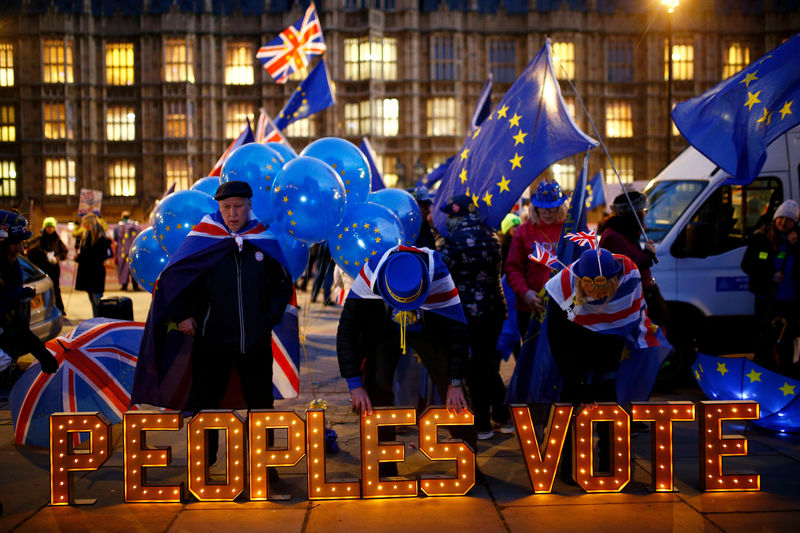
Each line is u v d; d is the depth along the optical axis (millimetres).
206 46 40406
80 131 40344
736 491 4418
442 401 4535
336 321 13422
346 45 40531
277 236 4930
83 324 6188
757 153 5852
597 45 41656
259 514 4121
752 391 5973
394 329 4402
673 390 7613
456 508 4195
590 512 4117
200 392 4535
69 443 4297
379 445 4312
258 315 4496
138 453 4277
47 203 40156
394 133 41094
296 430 4297
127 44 40594
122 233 20328
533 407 5344
